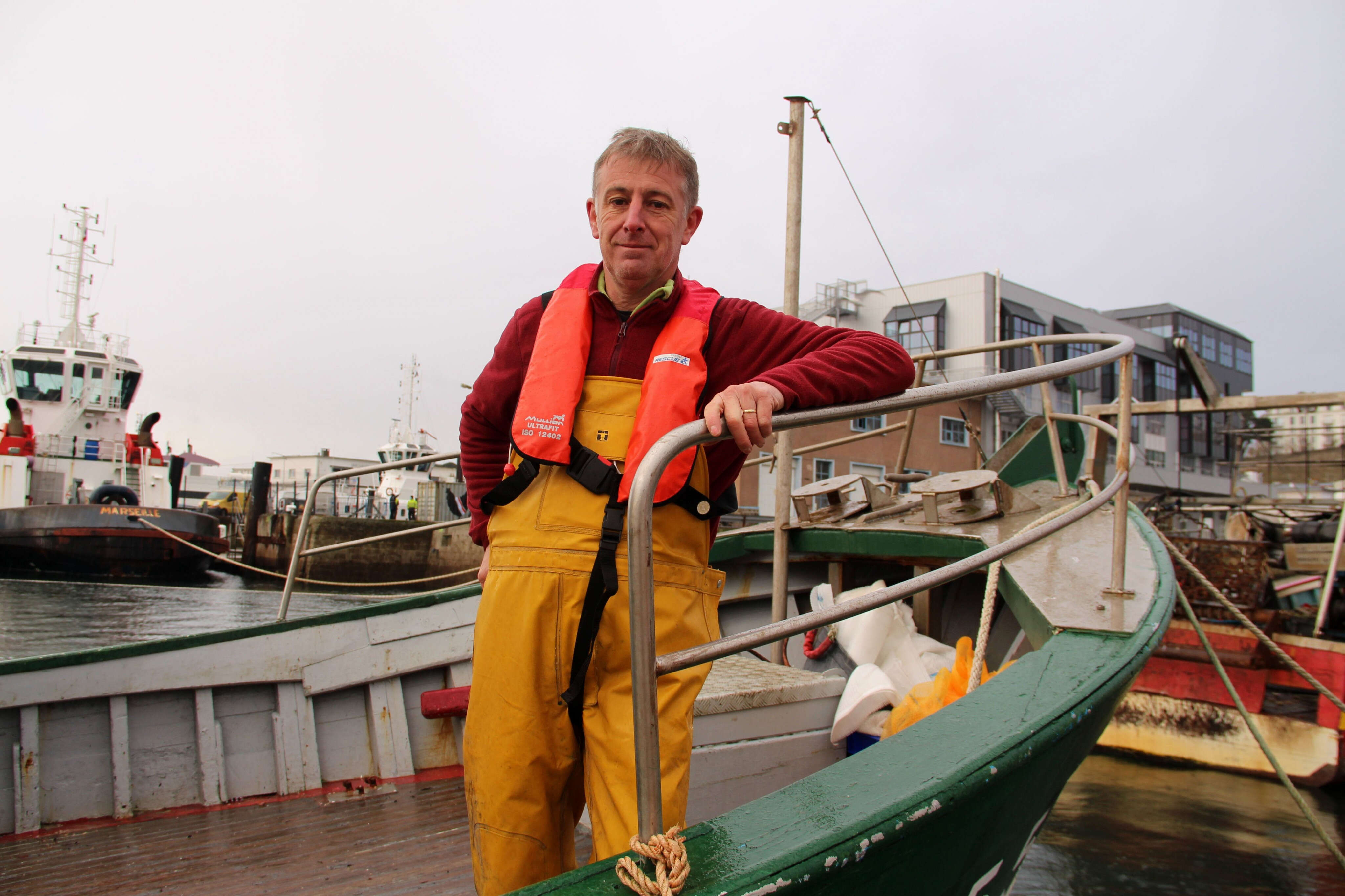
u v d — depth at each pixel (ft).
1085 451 15.67
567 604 3.72
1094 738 5.80
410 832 9.14
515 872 3.79
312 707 10.77
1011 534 11.03
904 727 7.99
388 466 13.34
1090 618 7.07
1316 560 31.32
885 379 3.64
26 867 8.20
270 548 85.97
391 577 85.87
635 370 4.04
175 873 8.04
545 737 3.80
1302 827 17.58
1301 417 41.27
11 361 82.38
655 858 2.82
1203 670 21.94
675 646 3.78
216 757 10.12
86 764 9.62
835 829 3.19
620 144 4.16
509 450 4.69
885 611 10.89
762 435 3.13
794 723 8.61
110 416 85.30
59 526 68.39
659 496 3.71
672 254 4.11
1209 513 39.24
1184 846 16.56
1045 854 16.24
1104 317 135.64
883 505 13.71
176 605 60.70
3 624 50.72
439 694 10.94
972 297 115.14
